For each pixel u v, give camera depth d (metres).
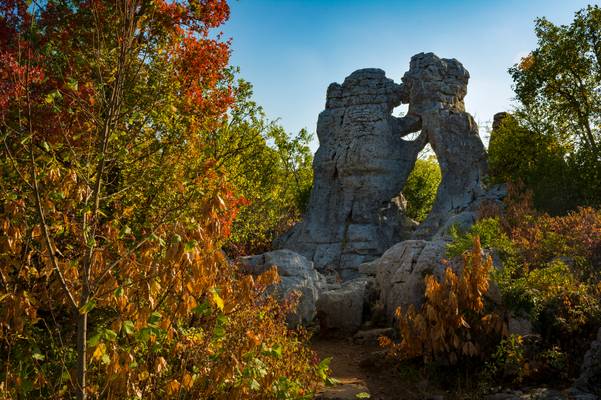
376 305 14.63
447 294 10.25
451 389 9.09
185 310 4.68
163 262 4.47
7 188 5.30
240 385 5.06
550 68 26.89
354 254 27.81
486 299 10.45
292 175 36.78
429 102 29.19
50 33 8.57
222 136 13.66
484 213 19.19
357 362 11.52
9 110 6.01
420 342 9.93
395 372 10.09
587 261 12.73
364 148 29.28
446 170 27.69
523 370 8.79
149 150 7.40
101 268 4.84
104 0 7.57
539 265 12.98
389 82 30.80
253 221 18.98
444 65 29.88
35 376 5.19
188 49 9.41
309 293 15.79
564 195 22.70
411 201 40.03
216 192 4.88
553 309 9.62
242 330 5.97
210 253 4.85
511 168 27.52
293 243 29.84
